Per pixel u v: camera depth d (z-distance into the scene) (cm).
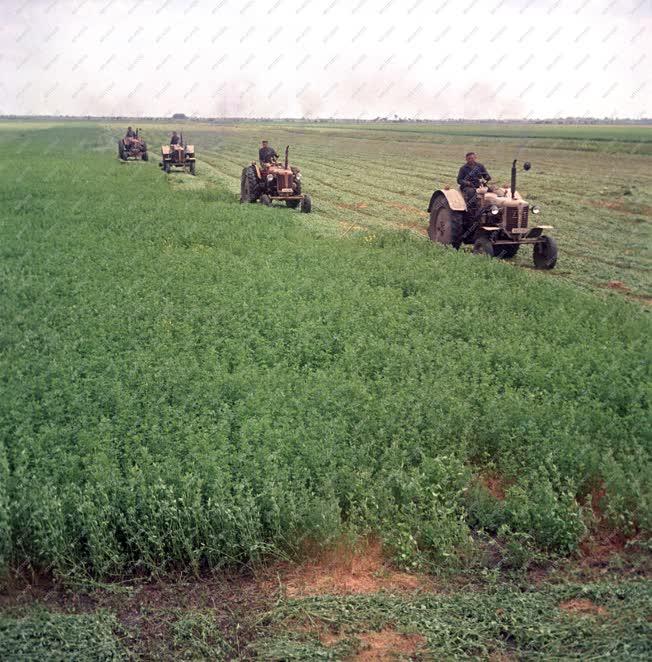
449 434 664
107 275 1262
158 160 4503
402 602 471
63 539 504
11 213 1984
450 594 486
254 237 1617
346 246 1538
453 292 1133
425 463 604
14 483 549
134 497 536
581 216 2144
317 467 594
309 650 424
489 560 533
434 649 424
